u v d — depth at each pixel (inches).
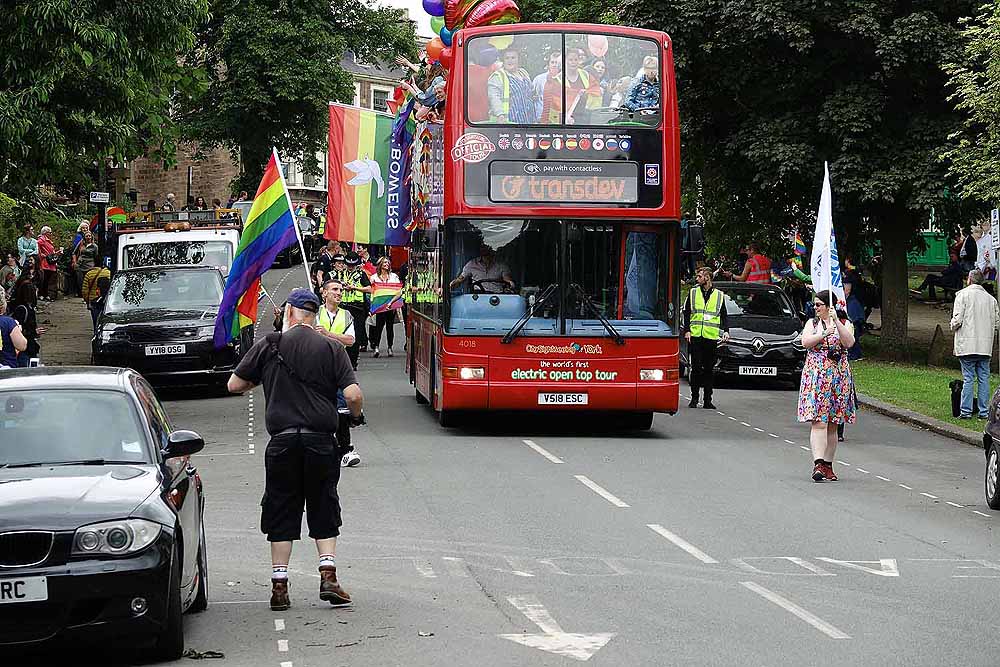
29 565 284.5
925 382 1013.8
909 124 1136.8
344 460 610.9
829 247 683.4
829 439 592.1
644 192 705.0
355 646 309.9
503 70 702.5
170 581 294.7
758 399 944.9
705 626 328.8
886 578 389.7
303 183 2760.8
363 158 860.6
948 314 1641.2
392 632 323.0
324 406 350.9
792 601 357.4
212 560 420.5
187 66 1092.5
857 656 300.8
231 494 547.5
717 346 948.0
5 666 298.5
